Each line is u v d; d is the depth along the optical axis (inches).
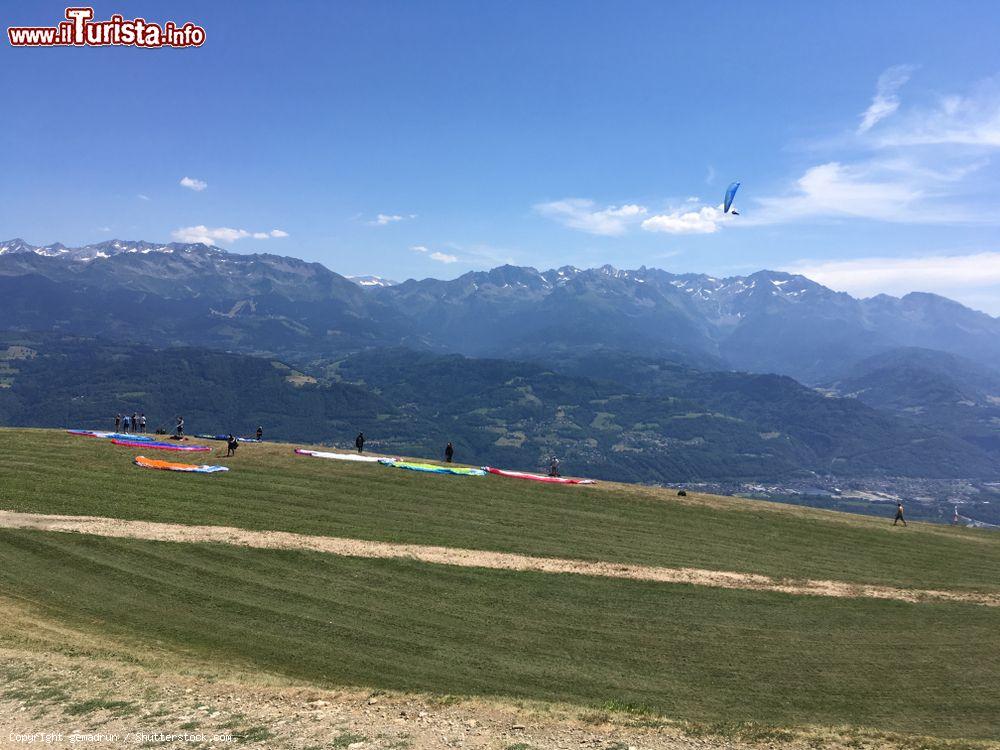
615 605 1744.6
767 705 1268.5
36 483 2341.3
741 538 2484.0
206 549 1884.8
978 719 1254.9
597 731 949.2
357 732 883.4
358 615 1577.3
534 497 2827.3
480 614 1635.1
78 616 1444.4
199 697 1010.1
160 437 3585.1
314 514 2285.9
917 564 2335.1
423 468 3196.4
